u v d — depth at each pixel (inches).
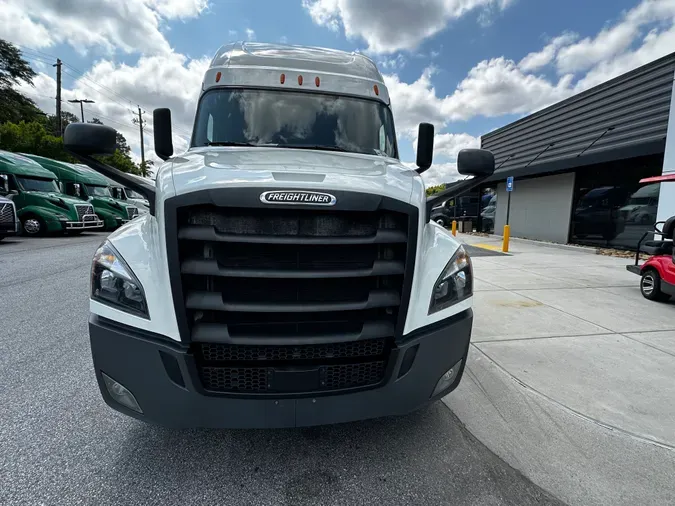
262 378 71.6
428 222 95.0
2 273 283.4
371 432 95.4
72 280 260.5
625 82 410.9
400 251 74.1
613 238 448.8
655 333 169.2
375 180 78.3
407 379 76.7
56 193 576.4
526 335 166.1
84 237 568.4
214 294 68.7
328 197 67.9
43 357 136.6
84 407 104.2
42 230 542.9
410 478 79.6
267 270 68.4
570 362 138.5
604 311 202.7
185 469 80.9
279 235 68.2
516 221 629.0
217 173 72.9
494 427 98.7
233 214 67.8
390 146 133.7
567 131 507.8
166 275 68.8
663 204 340.5
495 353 146.5
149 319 69.1
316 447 89.1
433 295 79.2
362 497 74.1
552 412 106.0
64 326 168.9
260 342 69.7
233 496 73.7
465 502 73.4
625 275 301.4
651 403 110.9
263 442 90.5
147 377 69.6
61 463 81.9
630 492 76.7
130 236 76.8
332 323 73.6
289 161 92.4
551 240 547.2
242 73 126.3
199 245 68.6
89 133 77.9
